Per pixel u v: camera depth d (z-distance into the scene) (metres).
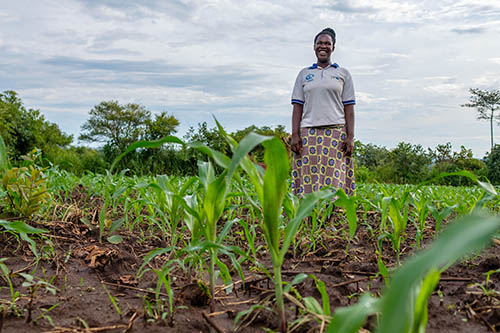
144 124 44.69
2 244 2.79
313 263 2.80
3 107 32.34
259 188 1.43
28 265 2.52
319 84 4.50
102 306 1.93
